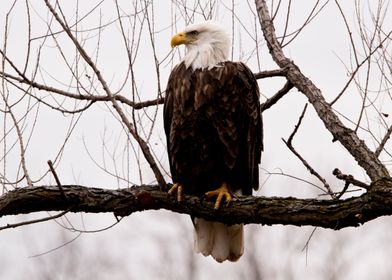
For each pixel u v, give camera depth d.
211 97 11.62
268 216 9.62
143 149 9.82
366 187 9.07
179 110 11.76
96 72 9.33
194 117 11.68
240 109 11.72
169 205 10.15
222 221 10.12
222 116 11.66
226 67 11.71
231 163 11.77
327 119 10.59
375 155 10.05
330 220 9.17
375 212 8.91
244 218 9.88
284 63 11.45
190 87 11.74
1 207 9.57
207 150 11.77
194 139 11.76
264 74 11.76
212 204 10.12
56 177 9.44
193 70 11.84
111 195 9.81
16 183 10.03
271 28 11.70
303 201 9.45
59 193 9.67
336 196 9.69
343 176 9.15
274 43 11.62
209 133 11.72
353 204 9.05
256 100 11.81
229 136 11.69
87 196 9.76
